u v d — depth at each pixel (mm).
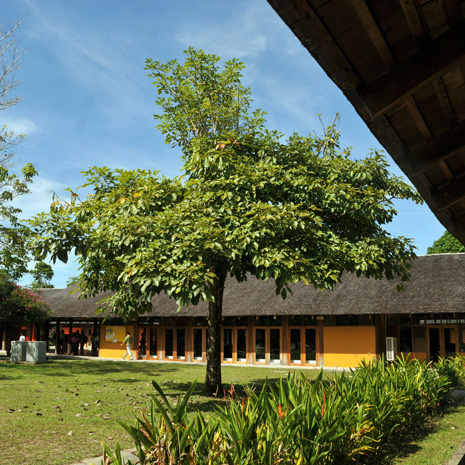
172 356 33500
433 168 4688
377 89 3164
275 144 15414
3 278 31312
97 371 24141
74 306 38156
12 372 22047
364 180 15336
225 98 16234
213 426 4473
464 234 7078
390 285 28453
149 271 11227
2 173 24578
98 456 7867
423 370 11672
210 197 13148
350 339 28375
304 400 5969
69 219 12711
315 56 2895
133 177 14578
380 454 7531
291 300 29547
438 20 2854
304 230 13352
